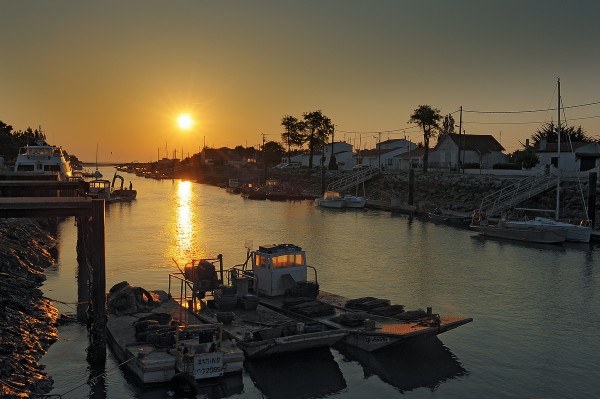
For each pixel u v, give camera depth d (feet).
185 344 60.49
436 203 266.98
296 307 77.20
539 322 84.84
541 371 66.18
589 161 267.18
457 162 336.49
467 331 80.18
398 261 133.80
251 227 199.72
